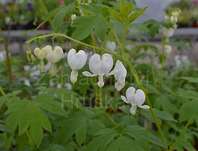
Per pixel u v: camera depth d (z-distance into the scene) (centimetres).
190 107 34
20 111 30
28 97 44
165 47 57
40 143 30
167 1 136
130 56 55
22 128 30
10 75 53
